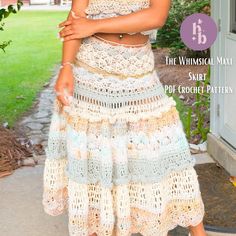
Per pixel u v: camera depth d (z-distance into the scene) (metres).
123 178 2.80
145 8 2.71
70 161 2.85
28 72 9.87
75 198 2.86
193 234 3.09
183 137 2.91
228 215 3.64
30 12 19.77
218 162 4.61
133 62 2.77
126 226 2.86
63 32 2.77
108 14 2.75
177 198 2.93
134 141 2.80
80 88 2.82
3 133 5.55
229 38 4.43
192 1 9.41
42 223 3.73
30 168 4.77
